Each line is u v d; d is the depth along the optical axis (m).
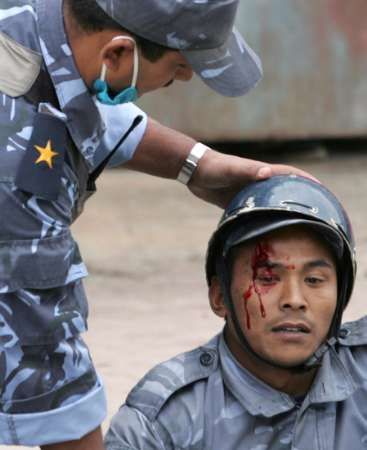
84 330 5.49
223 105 19.19
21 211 5.25
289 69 19.34
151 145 6.76
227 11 5.30
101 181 18.33
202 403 6.21
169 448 6.16
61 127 5.30
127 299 12.28
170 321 11.38
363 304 11.66
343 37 19.47
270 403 6.15
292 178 6.30
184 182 6.86
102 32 5.27
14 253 5.25
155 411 6.15
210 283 6.41
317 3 19.27
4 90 5.28
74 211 5.71
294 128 19.48
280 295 6.05
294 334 6.05
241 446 6.18
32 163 5.25
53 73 5.31
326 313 6.11
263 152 20.25
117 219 16.02
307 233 6.10
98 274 13.38
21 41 5.32
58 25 5.30
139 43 5.28
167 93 19.02
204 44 5.31
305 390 6.25
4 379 5.39
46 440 5.48
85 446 5.61
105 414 5.66
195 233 15.29
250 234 6.05
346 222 6.24
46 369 5.42
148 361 10.00
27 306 5.31
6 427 5.45
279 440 6.20
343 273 6.26
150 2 5.18
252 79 5.67
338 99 19.59
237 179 6.66
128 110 6.50
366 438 6.30
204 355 6.34
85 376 5.52
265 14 19.12
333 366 6.31
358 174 18.84
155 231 15.38
